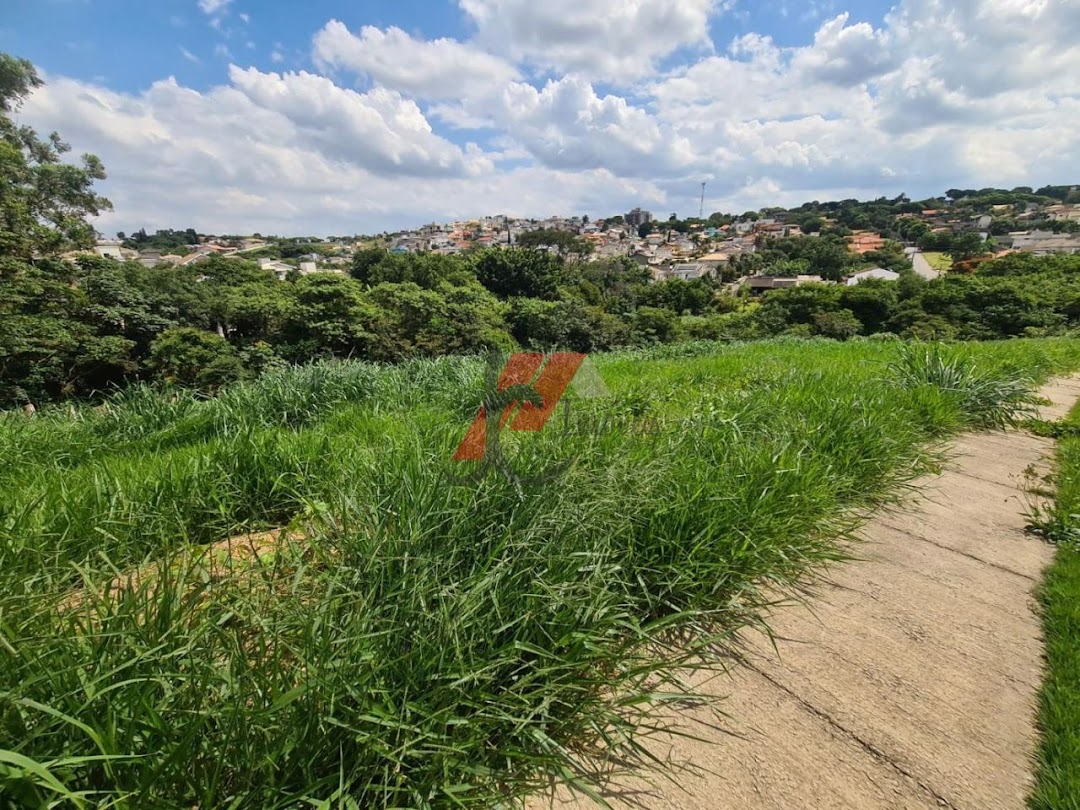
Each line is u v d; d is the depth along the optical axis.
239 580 1.57
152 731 1.01
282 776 1.02
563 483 1.97
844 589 2.00
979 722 1.36
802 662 1.59
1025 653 1.63
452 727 1.19
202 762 1.00
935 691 1.47
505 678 1.32
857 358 7.19
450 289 33.28
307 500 2.36
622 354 10.59
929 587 2.01
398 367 6.38
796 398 3.67
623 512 1.93
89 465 3.34
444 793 1.09
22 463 3.67
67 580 1.66
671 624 1.66
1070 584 1.97
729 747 1.29
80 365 14.09
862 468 2.79
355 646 1.19
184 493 2.46
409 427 3.25
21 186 17.92
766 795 1.16
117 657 1.11
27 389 12.99
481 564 1.58
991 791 1.17
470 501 1.82
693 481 2.19
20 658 1.11
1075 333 20.61
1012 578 2.07
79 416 4.72
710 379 5.47
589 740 1.29
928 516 2.64
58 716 0.88
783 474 2.34
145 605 1.26
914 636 1.72
